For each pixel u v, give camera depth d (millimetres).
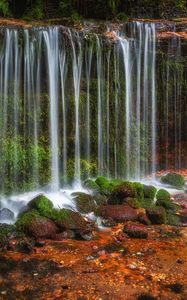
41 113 8352
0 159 8000
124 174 9445
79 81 8648
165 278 4457
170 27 9242
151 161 10000
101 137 9156
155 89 9602
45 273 4547
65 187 8516
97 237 5586
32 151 8336
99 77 8844
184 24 9289
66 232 5547
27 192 8102
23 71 7938
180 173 10070
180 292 4180
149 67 9328
